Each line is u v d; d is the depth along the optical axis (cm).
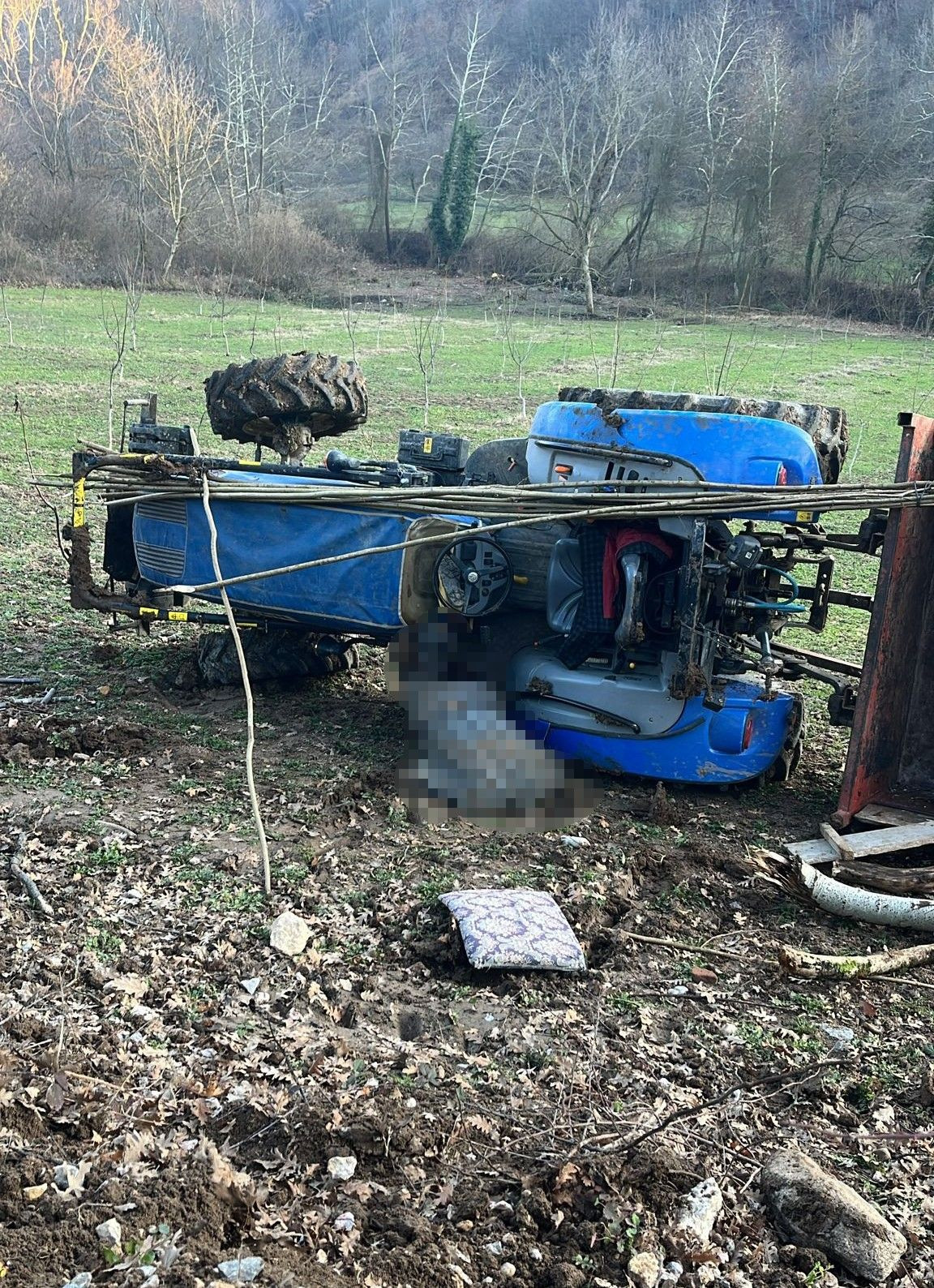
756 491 670
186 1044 481
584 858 659
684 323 3553
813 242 4478
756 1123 461
